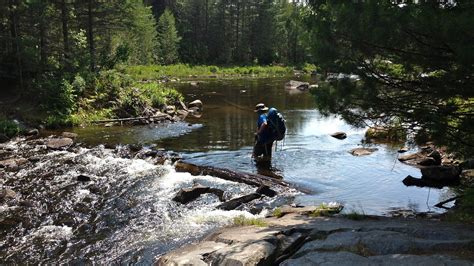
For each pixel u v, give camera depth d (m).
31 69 21.00
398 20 6.36
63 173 11.55
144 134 17.02
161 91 24.81
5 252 7.11
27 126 17.62
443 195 9.81
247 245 5.89
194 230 7.90
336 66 7.29
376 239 5.77
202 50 76.44
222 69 62.62
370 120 7.74
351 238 5.94
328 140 15.93
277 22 78.06
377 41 6.65
